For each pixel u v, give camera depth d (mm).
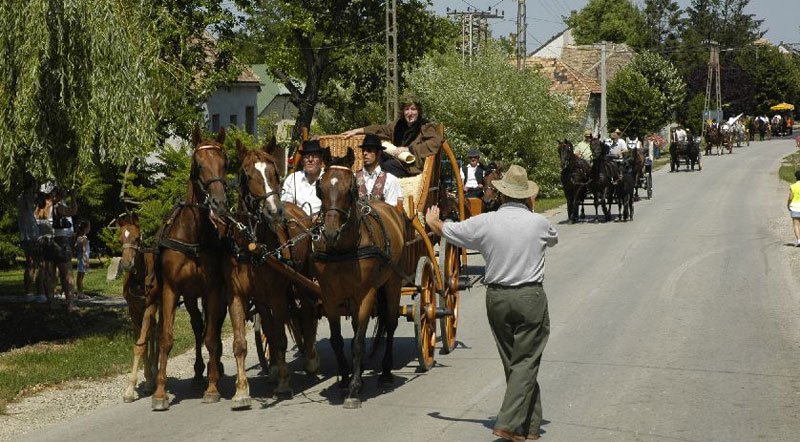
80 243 17609
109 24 12844
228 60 30578
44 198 16422
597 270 19516
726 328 13297
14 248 22969
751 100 97938
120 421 9062
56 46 12500
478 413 9141
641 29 114500
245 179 9500
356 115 46031
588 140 31578
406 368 11312
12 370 11258
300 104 43156
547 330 8062
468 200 16984
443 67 42031
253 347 12875
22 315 15406
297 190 11078
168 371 11484
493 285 8023
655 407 9203
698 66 99312
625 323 13742
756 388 9938
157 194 22672
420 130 12406
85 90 12711
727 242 23969
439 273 11758
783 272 18844
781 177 47031
